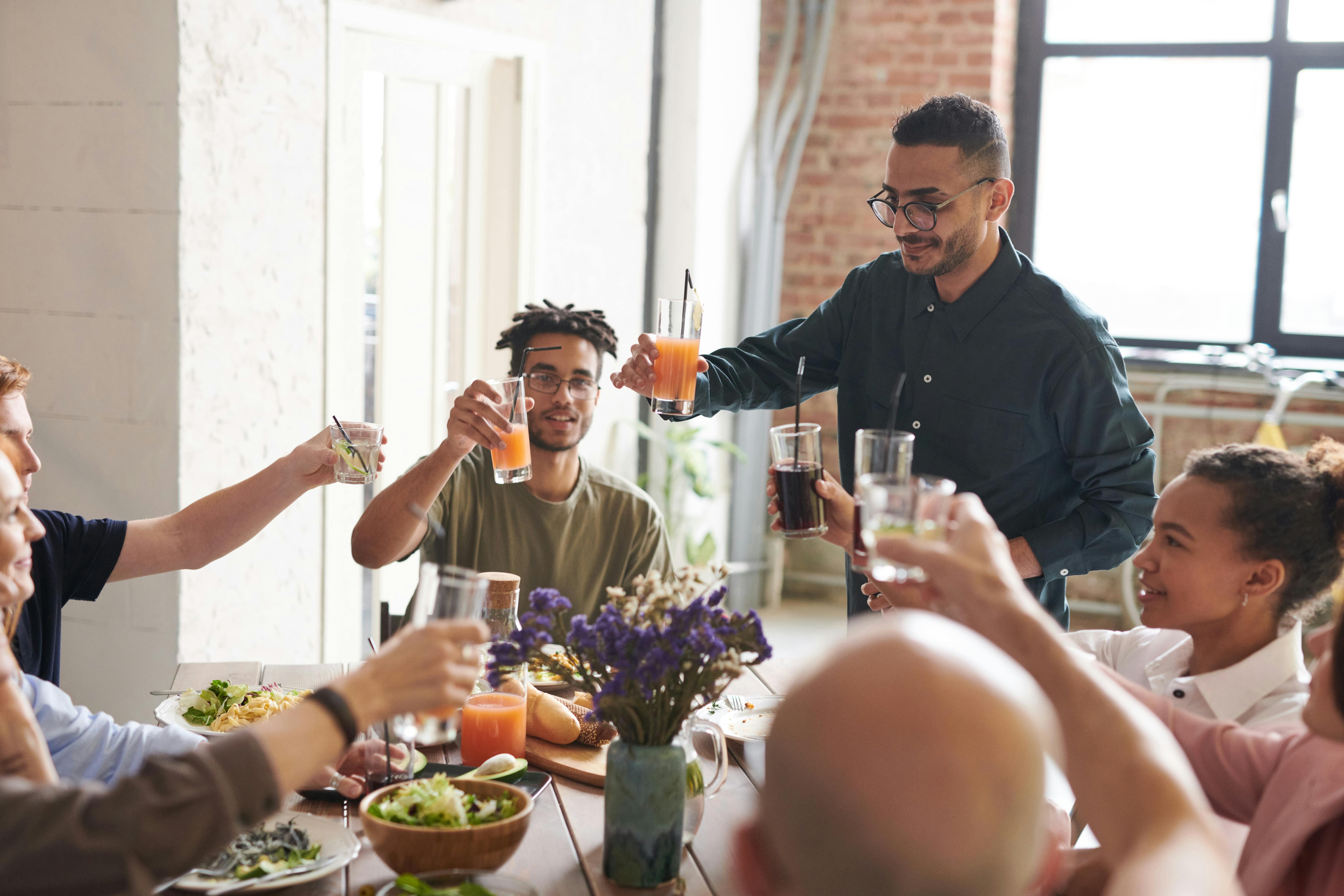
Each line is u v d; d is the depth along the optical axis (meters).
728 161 4.68
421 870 1.27
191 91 2.84
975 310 2.13
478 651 1.65
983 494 2.18
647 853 1.31
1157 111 4.64
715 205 4.63
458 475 2.23
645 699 1.30
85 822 0.92
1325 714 1.18
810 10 4.70
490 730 1.64
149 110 2.86
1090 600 4.58
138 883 0.92
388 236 3.48
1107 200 4.75
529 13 3.80
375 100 3.39
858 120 4.79
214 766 0.95
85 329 3.01
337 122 3.23
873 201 2.11
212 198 2.92
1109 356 2.06
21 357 3.11
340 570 3.39
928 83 4.67
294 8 3.08
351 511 3.41
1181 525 1.46
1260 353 4.36
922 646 0.59
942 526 1.08
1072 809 1.66
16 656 1.77
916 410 2.22
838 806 0.56
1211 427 4.45
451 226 3.69
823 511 1.77
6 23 3.01
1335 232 4.48
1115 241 4.75
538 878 1.34
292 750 0.98
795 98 4.73
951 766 0.56
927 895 0.56
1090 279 4.81
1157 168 4.67
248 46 2.97
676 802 1.32
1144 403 4.54
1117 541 2.06
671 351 2.03
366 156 3.38
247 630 3.14
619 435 4.50
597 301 4.22
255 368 3.08
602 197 4.18
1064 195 4.80
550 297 4.02
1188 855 0.76
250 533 2.00
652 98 4.57
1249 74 4.52
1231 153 4.57
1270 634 1.48
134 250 2.92
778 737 0.59
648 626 1.30
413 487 2.01
